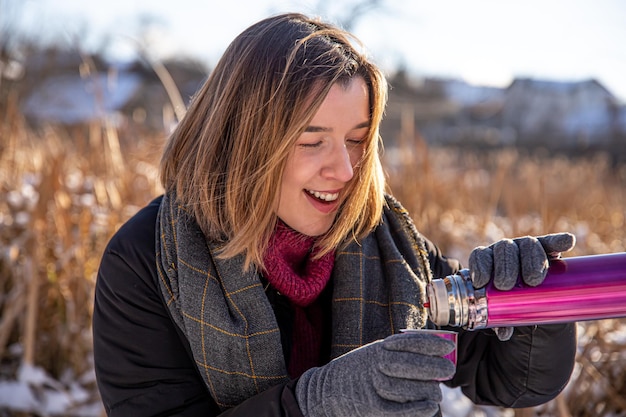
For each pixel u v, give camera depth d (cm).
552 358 114
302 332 117
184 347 110
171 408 108
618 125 1633
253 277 108
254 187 104
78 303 245
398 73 1603
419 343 84
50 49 847
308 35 106
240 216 107
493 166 772
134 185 299
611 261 97
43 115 772
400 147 360
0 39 809
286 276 111
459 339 125
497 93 1822
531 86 1850
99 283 113
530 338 113
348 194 110
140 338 109
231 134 108
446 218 404
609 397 201
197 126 115
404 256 123
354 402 87
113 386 110
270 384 105
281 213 109
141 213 119
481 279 94
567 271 97
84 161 318
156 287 110
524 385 118
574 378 210
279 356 106
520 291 94
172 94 265
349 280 114
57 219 251
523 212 390
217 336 105
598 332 206
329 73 101
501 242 99
